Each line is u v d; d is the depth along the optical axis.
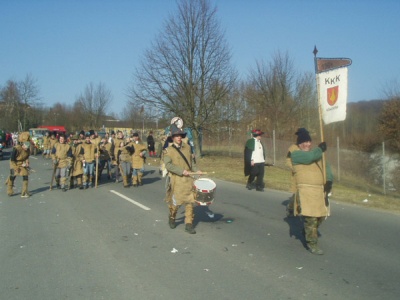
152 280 5.36
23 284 5.26
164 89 24.84
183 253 6.56
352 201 11.09
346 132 27.39
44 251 6.70
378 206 10.45
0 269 5.84
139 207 10.63
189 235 7.70
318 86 7.80
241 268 5.82
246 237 7.54
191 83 24.70
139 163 14.91
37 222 8.88
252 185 14.80
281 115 34.12
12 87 54.22
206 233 7.84
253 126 33.22
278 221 8.88
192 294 4.89
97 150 14.83
